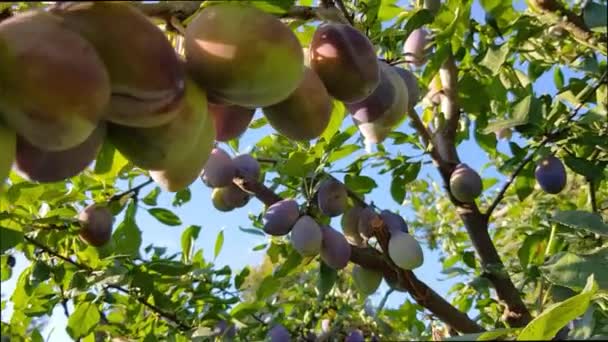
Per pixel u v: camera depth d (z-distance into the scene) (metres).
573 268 1.64
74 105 0.87
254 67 1.04
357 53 1.34
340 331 4.03
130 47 0.94
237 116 1.28
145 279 2.79
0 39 0.88
